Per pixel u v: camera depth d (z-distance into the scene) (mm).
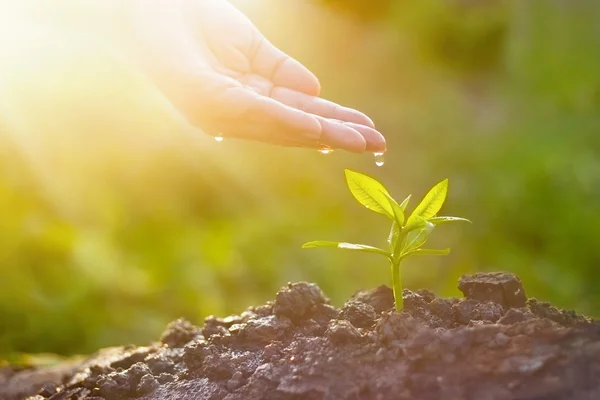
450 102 1974
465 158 1778
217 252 1310
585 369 481
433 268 1394
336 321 537
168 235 1363
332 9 1976
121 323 1095
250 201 1516
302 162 1625
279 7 1890
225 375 549
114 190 1391
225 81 611
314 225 1474
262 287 1271
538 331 499
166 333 654
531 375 483
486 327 504
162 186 1449
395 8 2078
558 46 2262
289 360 525
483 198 1616
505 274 581
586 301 1307
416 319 527
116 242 1305
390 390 493
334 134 583
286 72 649
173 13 635
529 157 1767
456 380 490
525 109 2078
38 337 1038
